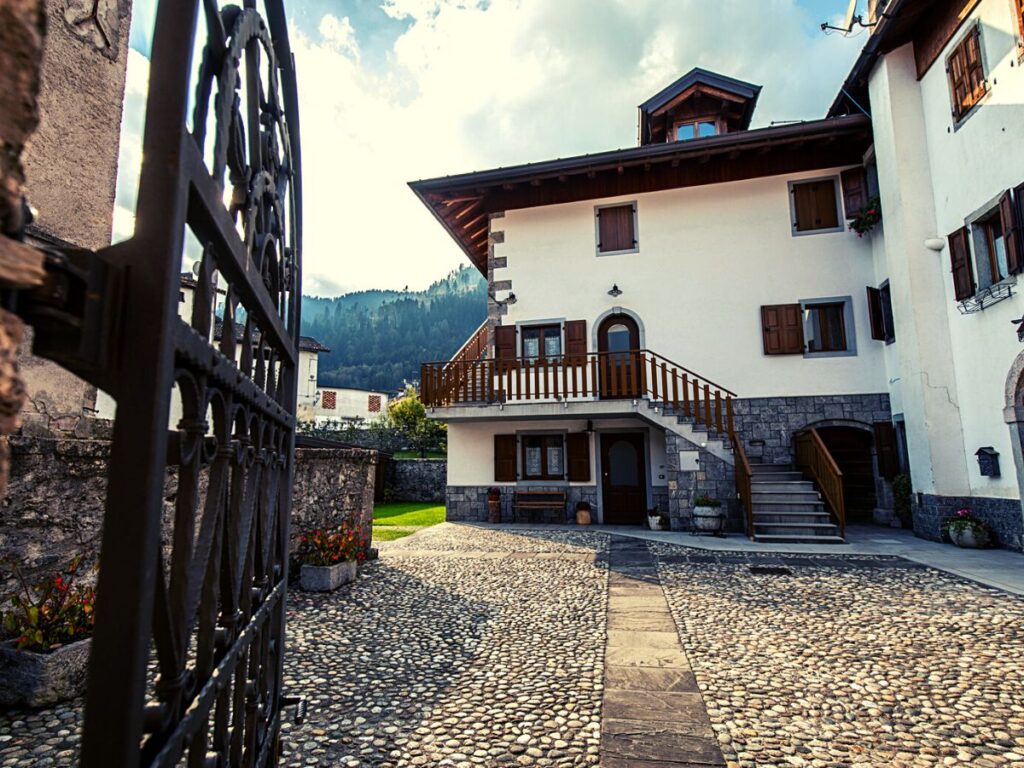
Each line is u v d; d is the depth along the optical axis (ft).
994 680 11.51
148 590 2.79
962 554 25.11
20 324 2.39
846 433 41.42
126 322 2.83
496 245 44.29
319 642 14.37
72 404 15.87
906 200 31.19
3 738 9.09
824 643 13.91
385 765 8.53
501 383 39.45
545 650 13.73
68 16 15.81
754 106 46.52
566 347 41.70
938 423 29.63
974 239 27.22
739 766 8.41
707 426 34.32
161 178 2.95
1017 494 25.16
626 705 10.55
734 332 39.34
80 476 12.69
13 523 11.41
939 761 8.58
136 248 2.89
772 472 35.53
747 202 40.22
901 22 30.58
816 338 38.42
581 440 41.11
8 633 10.93
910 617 15.90
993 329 26.30
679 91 45.93
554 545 30.12
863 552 26.18
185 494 3.57
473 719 10.05
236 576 4.74
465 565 24.58
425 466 65.98
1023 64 23.68
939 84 29.68
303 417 103.14
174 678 3.41
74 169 15.97
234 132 4.38
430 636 14.87
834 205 38.81
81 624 11.14
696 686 11.39
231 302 4.55
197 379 3.65
